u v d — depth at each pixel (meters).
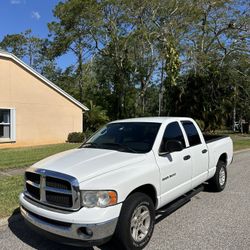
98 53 34.12
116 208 4.40
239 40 30.55
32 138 20.55
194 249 4.79
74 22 31.73
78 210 4.29
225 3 29.97
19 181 8.83
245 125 45.78
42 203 4.62
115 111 38.28
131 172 4.77
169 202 5.79
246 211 6.56
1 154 14.58
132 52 32.62
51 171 4.59
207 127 27.94
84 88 37.78
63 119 22.42
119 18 31.41
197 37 31.05
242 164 12.98
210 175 7.49
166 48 28.06
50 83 21.33
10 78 19.20
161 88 32.47
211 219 6.08
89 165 4.74
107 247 4.89
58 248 4.92
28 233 5.48
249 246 4.89
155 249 4.80
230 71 29.77
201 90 27.84
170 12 29.89
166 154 5.61
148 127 5.95
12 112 19.38
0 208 6.46
